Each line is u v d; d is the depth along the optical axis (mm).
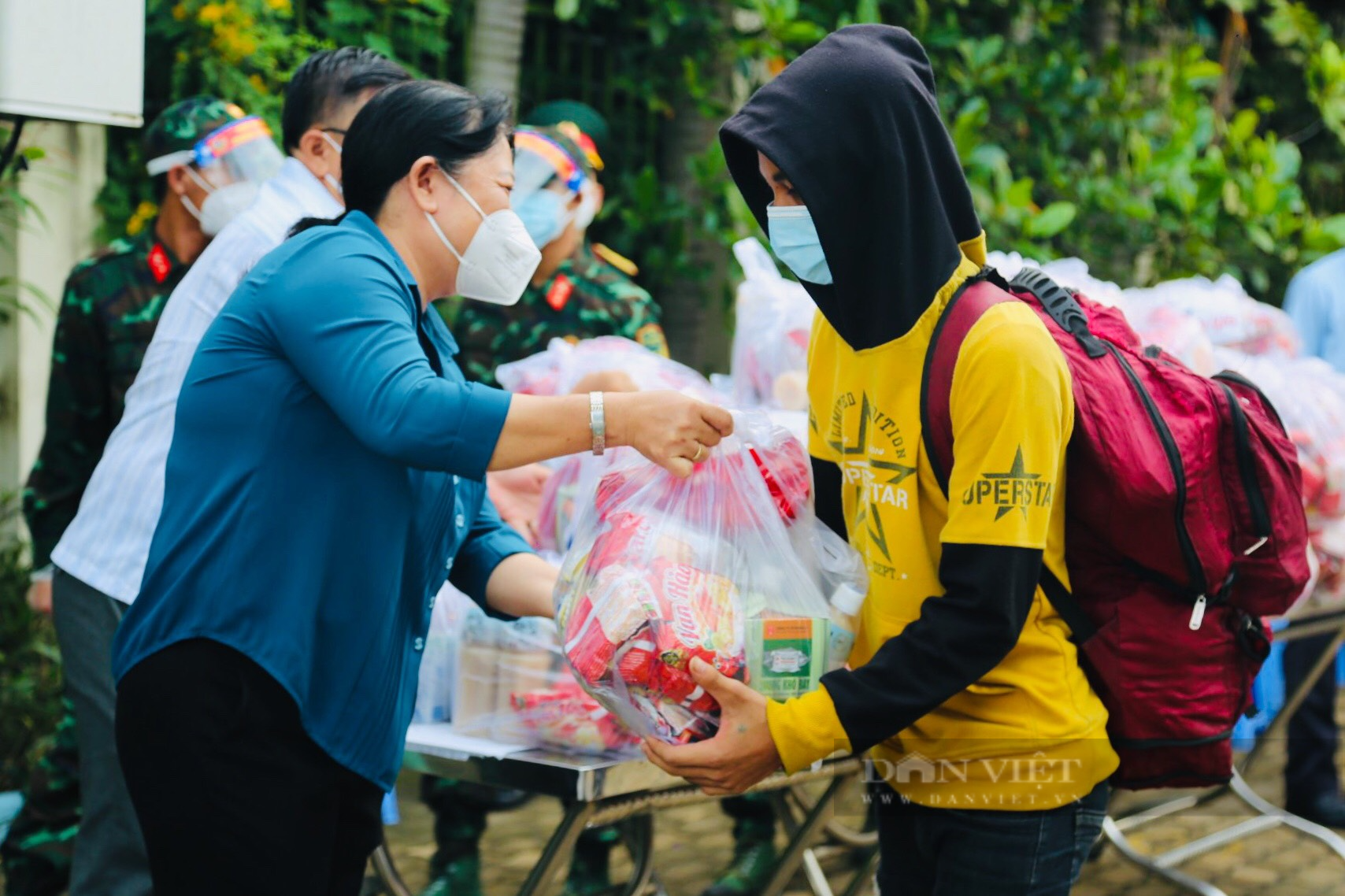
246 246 2496
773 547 1940
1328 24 7418
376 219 1881
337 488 1780
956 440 1767
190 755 1757
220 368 1793
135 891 2607
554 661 2250
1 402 4438
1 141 3816
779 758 1812
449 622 2471
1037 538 1739
